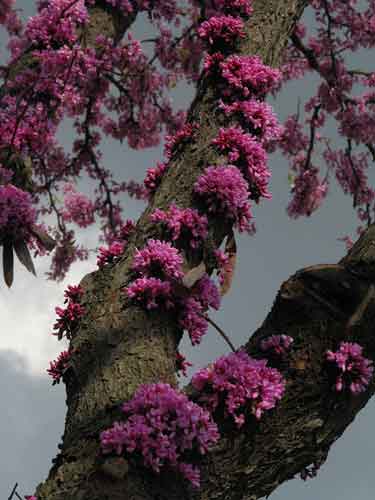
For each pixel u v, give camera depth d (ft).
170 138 12.18
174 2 18.76
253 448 8.16
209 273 10.61
